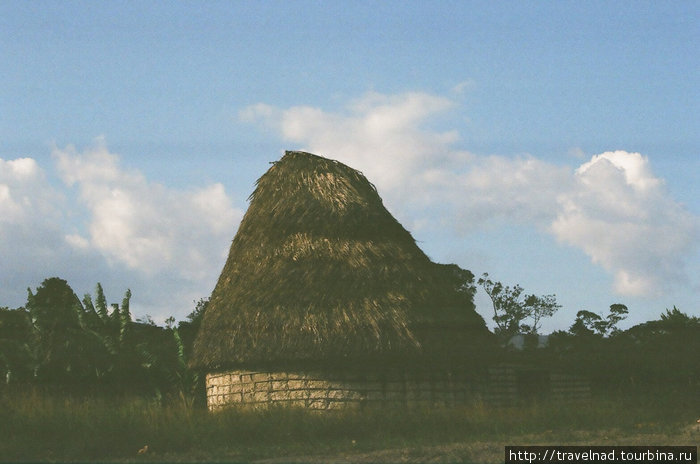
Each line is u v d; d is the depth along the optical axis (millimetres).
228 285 27219
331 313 24312
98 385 34906
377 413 20188
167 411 19156
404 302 24938
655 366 31750
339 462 13203
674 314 35188
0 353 35844
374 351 23562
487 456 13617
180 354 34000
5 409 18859
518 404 26141
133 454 15305
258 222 27906
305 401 23797
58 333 37062
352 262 25516
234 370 25297
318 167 28484
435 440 16703
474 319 27266
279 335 24391
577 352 31516
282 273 25750
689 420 20109
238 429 17422
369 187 28984
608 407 23500
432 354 24344
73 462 13938
